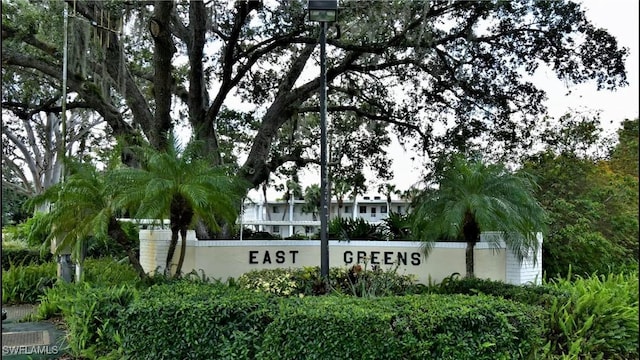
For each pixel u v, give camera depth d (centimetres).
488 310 533
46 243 855
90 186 801
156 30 1113
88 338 615
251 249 1038
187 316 529
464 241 982
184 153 813
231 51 1262
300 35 1342
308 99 1631
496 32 1326
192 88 1289
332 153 1722
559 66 1312
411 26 1245
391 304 546
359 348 491
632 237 1218
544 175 1252
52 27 1191
